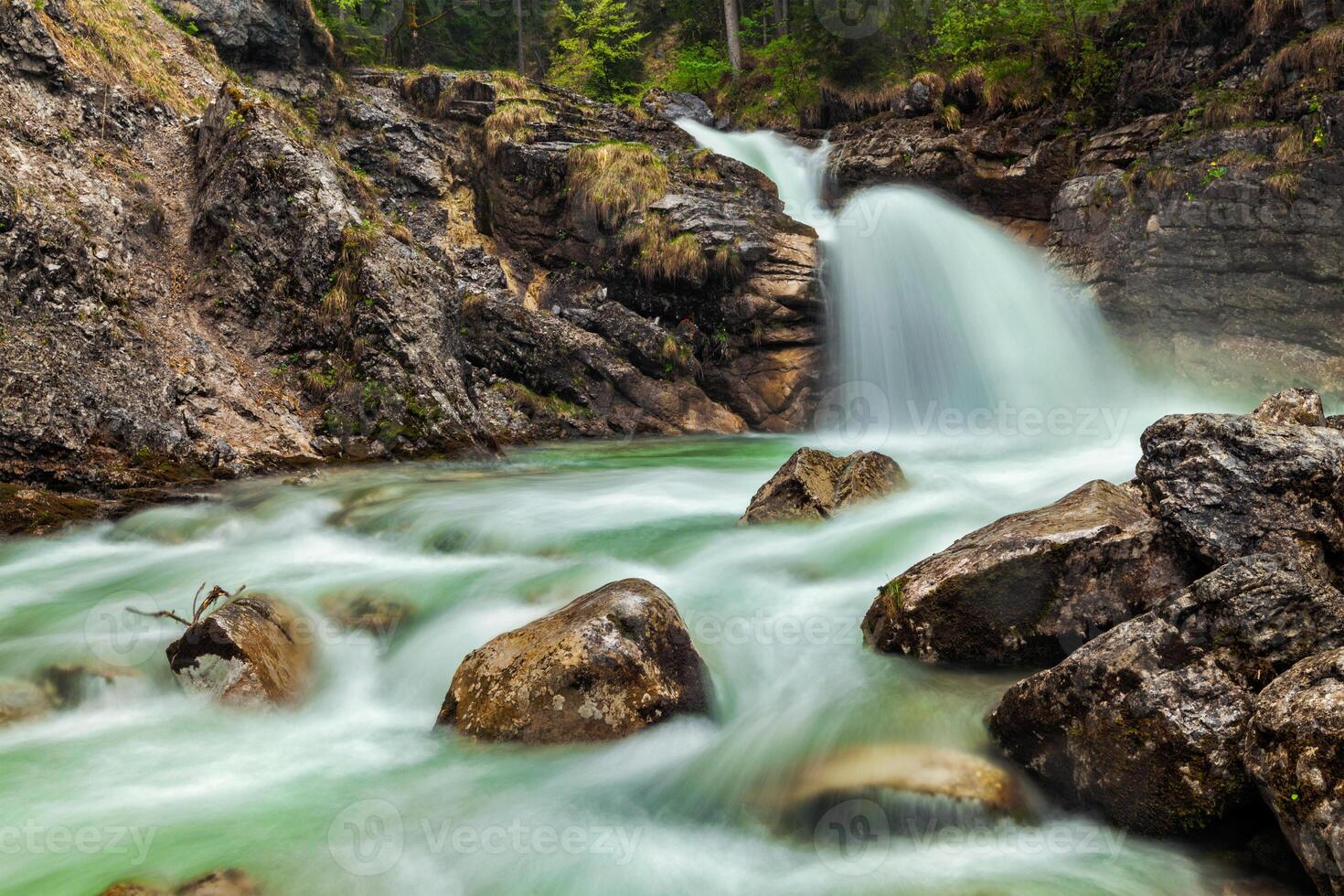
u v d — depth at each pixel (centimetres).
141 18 1443
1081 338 1580
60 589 702
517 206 1728
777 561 698
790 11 2669
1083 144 1692
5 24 1139
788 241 1620
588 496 948
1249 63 1526
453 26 2897
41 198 1021
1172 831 382
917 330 1667
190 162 1302
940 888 373
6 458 873
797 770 449
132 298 1081
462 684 513
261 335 1182
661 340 1524
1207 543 496
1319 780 327
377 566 748
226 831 416
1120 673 399
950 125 1872
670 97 2312
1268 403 671
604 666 486
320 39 1736
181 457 971
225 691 527
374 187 1617
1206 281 1455
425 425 1135
